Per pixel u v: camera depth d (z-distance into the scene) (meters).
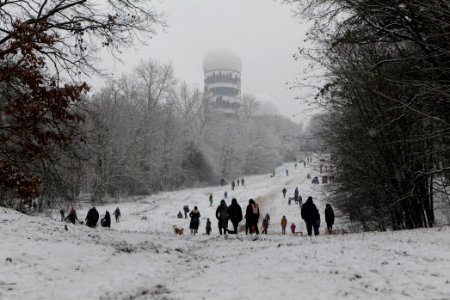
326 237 16.61
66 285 7.02
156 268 8.82
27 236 10.99
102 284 7.07
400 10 14.86
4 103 15.83
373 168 21.33
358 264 8.66
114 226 38.50
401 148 19.08
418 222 20.47
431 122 17.78
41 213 22.78
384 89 18.25
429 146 18.19
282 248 11.70
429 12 14.74
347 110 22.31
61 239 11.61
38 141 15.34
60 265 8.47
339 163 23.75
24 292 6.49
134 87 69.25
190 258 11.17
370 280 7.40
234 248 13.17
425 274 7.94
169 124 76.38
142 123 62.53
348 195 26.66
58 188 17.44
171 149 75.69
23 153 15.68
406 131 18.84
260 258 9.94
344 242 12.61
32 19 15.79
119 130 58.84
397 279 7.50
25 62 14.37
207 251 12.88
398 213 22.30
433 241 12.96
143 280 7.63
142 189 65.69
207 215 44.38
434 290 6.83
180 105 85.31
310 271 8.05
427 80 16.06
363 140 21.09
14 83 15.17
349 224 33.38
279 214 45.53
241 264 9.20
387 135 18.70
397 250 10.64
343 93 20.62
